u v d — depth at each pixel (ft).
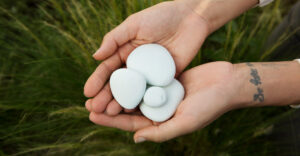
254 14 2.09
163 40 1.67
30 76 1.77
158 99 1.52
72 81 1.78
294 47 1.81
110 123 1.56
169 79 1.58
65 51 1.85
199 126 1.51
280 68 1.59
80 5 1.85
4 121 1.75
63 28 1.95
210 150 1.79
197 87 1.59
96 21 1.85
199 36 1.69
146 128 1.51
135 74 1.56
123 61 1.70
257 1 1.71
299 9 1.75
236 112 1.80
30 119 1.77
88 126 1.77
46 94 1.81
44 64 1.81
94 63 1.76
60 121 1.75
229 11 1.71
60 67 1.79
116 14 1.74
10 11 1.99
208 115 1.49
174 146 1.85
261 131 1.66
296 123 1.73
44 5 2.02
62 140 1.69
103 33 1.76
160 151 1.82
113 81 1.56
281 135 1.82
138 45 1.68
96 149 1.77
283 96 1.58
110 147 1.77
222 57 1.85
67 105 1.81
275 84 1.56
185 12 1.66
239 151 1.77
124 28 1.59
